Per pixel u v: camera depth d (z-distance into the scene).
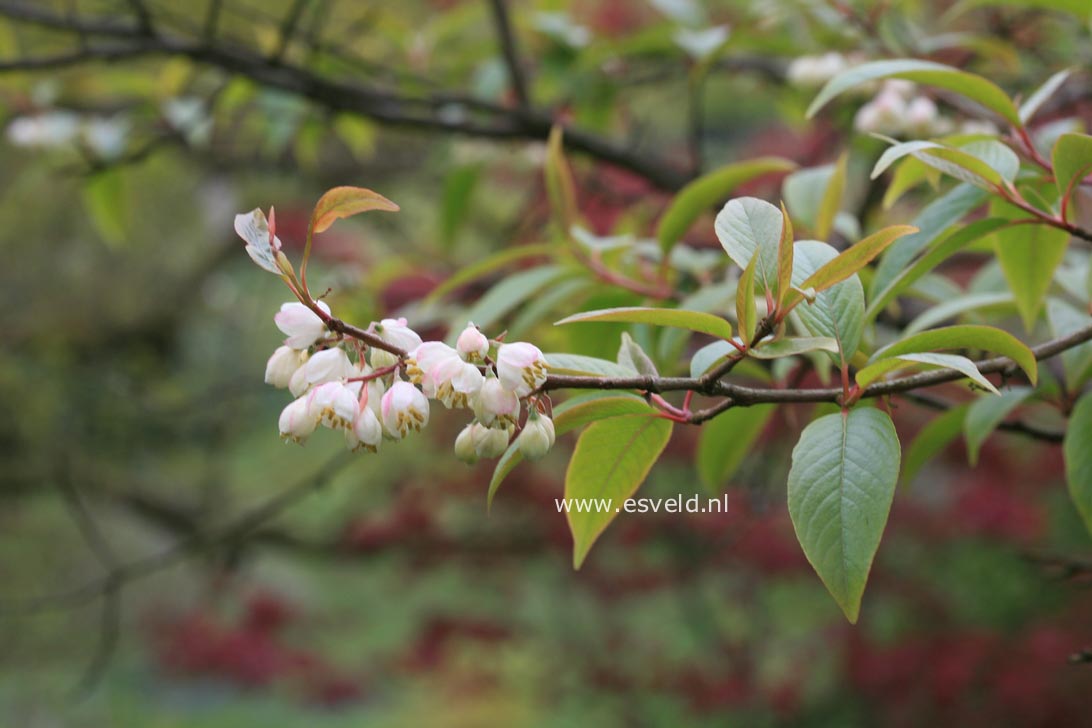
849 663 3.56
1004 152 1.07
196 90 2.29
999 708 3.19
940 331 0.99
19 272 4.03
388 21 2.15
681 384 0.97
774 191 2.30
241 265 4.96
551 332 1.33
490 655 4.53
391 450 4.18
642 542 3.40
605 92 2.11
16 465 4.11
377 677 5.15
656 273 1.27
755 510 2.10
